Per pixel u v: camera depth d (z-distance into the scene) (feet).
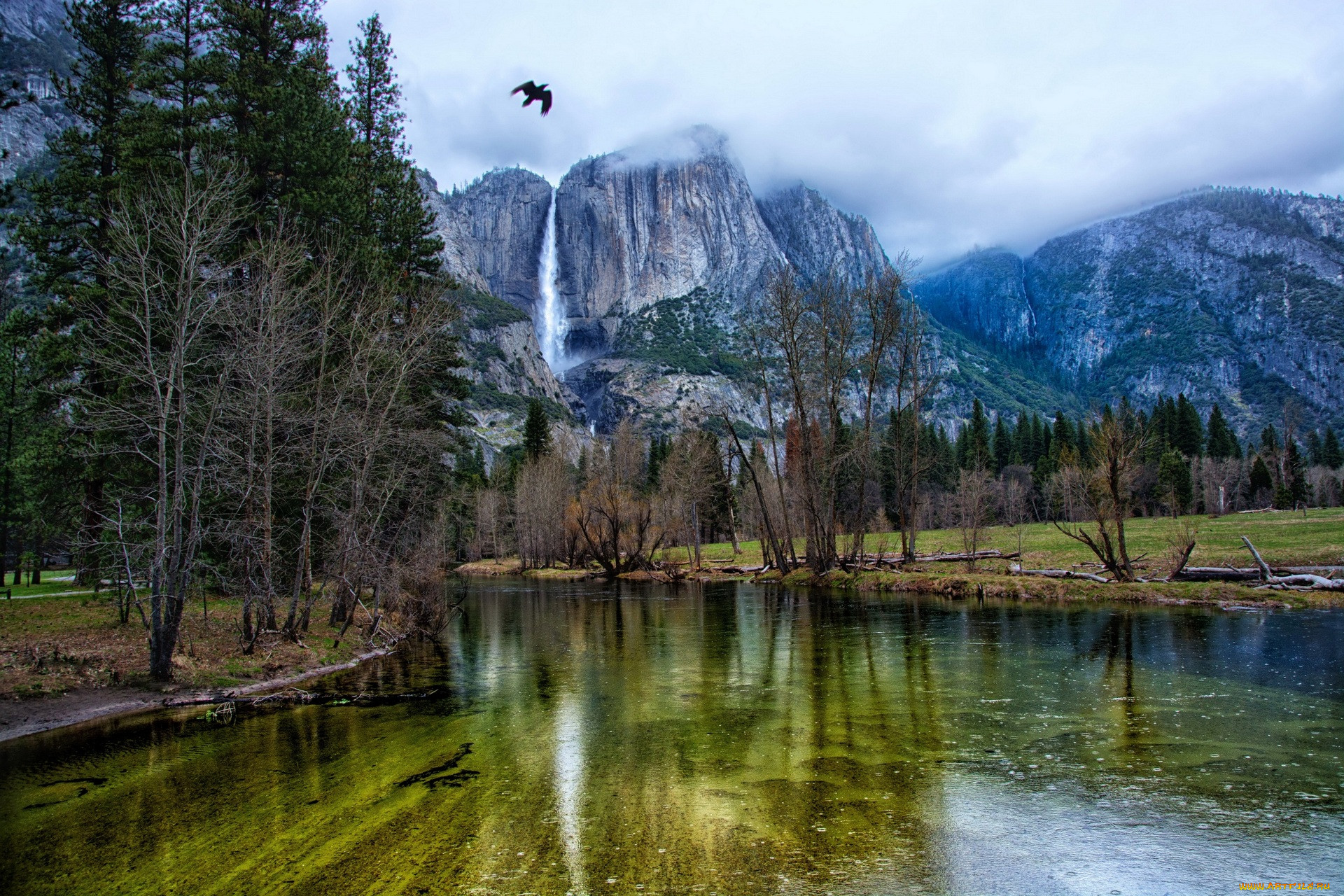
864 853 28.14
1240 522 179.93
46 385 85.76
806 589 147.95
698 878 26.18
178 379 64.49
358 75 127.03
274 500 84.07
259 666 64.23
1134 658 64.75
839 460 151.74
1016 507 251.19
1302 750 39.40
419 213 124.77
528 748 42.80
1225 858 27.37
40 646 62.90
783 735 44.45
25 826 32.19
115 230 74.59
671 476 229.66
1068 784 35.22
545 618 115.55
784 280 152.76
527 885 25.89
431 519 105.70
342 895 25.48
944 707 50.06
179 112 93.71
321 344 79.61
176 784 37.35
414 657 78.33
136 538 75.46
